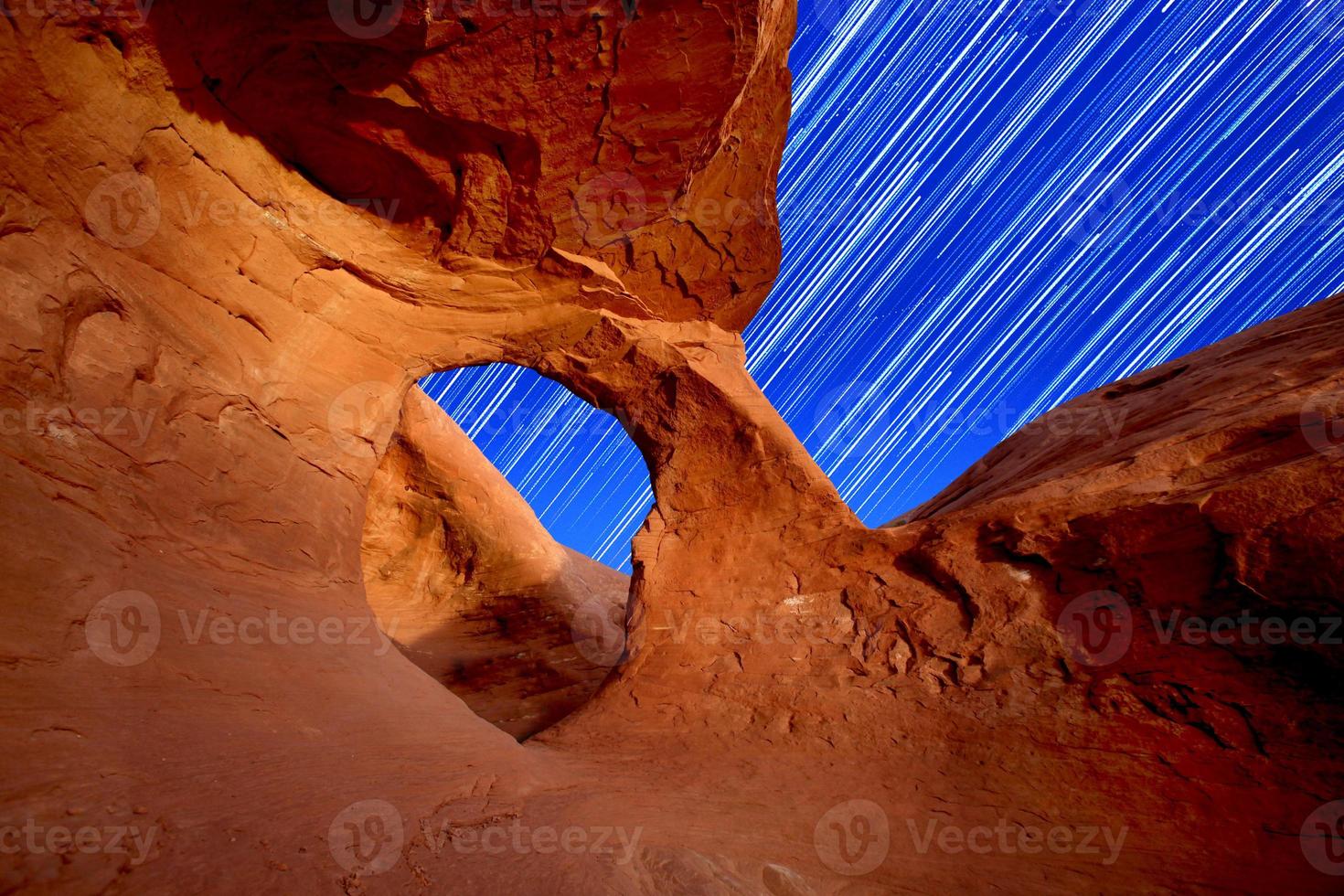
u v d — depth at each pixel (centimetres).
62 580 330
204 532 545
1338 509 482
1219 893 408
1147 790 481
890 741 600
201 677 366
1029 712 565
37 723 245
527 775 466
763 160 838
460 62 584
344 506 745
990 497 854
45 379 447
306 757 343
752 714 686
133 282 547
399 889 238
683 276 915
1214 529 532
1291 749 461
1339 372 629
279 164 679
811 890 373
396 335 817
